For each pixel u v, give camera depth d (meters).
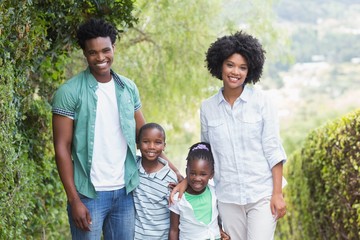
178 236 5.94
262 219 5.84
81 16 6.58
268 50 12.92
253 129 5.77
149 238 5.92
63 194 8.10
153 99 12.29
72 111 5.56
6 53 5.64
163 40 12.05
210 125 5.88
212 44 5.93
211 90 12.47
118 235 5.82
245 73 5.75
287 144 31.44
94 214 5.61
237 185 5.86
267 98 5.81
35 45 6.22
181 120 13.11
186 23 12.05
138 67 11.95
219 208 6.03
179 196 5.84
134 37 11.88
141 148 5.89
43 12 6.47
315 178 9.44
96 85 5.60
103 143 5.59
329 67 40.81
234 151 5.81
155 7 11.75
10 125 5.84
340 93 38.28
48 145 7.62
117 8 6.83
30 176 6.64
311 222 9.91
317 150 9.12
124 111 5.66
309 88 38.69
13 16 5.80
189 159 5.82
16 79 5.99
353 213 8.00
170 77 12.34
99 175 5.61
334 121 8.66
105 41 5.57
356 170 7.89
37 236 7.48
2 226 5.64
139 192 5.89
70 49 6.98
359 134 7.71
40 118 7.16
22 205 6.25
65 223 9.02
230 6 12.76
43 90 7.40
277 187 5.80
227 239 6.07
